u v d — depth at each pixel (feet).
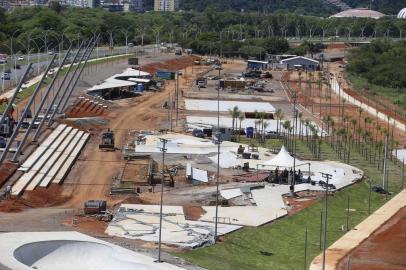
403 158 636.48
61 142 610.24
